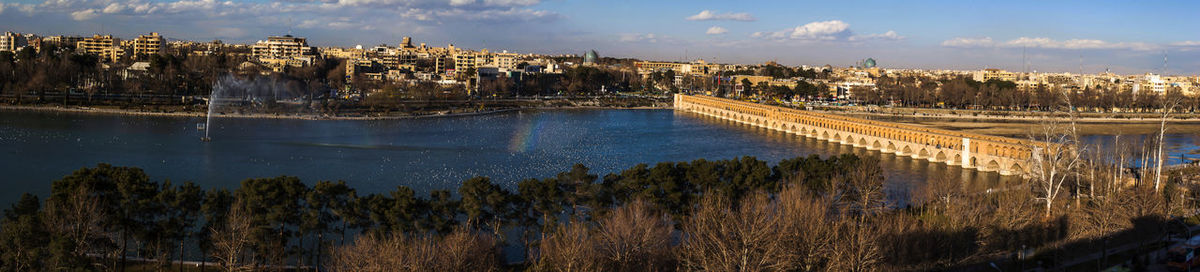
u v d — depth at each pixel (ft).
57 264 513.86
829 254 566.36
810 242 565.53
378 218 631.15
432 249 545.44
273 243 610.24
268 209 629.51
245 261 628.28
